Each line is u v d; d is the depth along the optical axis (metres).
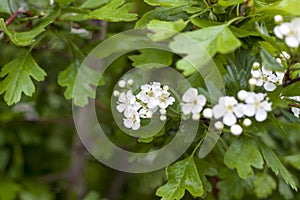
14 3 0.47
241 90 0.38
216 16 0.40
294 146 0.61
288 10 0.37
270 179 0.55
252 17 0.39
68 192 0.62
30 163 0.69
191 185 0.40
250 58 0.40
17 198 0.64
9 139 0.62
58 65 0.59
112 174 0.75
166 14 0.41
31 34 0.42
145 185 0.63
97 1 0.45
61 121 0.62
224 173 0.48
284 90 0.39
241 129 0.37
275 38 0.39
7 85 0.44
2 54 0.58
